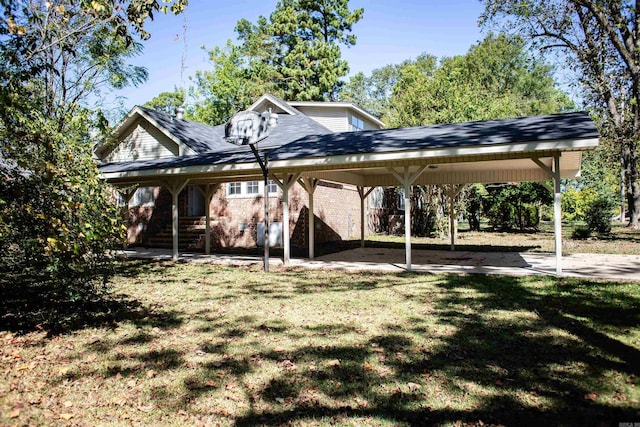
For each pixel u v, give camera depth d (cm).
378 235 2148
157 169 1180
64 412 333
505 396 347
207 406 343
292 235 1593
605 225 1869
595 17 1614
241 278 925
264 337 508
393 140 989
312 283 849
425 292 736
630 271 884
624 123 1670
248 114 997
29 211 489
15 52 742
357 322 563
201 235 1595
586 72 1695
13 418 319
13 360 442
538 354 432
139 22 712
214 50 3122
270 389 370
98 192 579
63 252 510
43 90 1064
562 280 795
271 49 3531
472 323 545
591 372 386
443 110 1980
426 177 1419
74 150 614
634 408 321
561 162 1034
